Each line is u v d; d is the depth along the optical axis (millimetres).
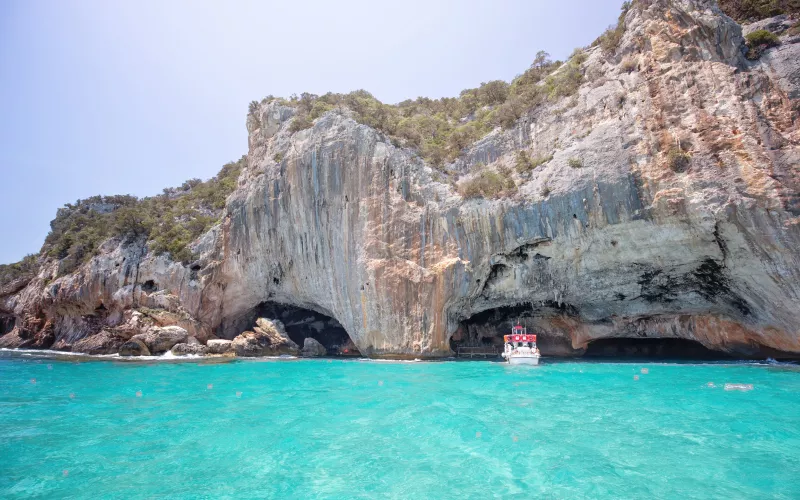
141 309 43500
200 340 43344
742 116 26406
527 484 8906
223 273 44062
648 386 19609
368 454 10773
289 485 9023
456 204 35812
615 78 32500
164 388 21016
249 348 39938
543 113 36812
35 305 54969
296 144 41062
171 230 48844
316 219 39406
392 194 37438
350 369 28109
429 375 24406
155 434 12750
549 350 41281
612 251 30594
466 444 11398
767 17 30688
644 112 29469
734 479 9055
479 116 45719
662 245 28547
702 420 13430
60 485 9234
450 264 34500
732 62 28234
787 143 25141
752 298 27500
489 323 42469
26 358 39000
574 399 16781
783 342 27562
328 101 46219
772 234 24297
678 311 33031
